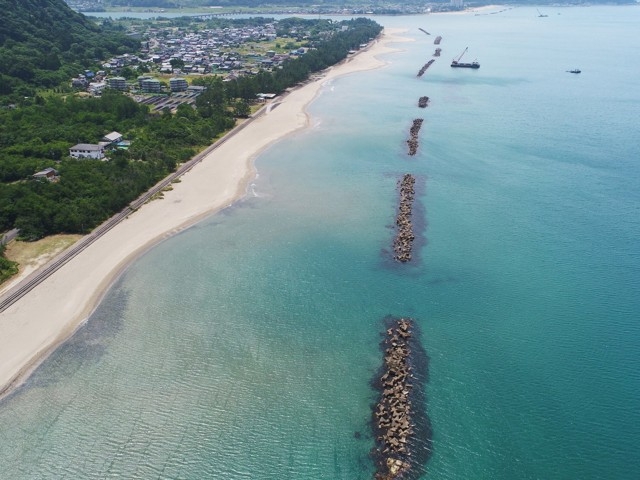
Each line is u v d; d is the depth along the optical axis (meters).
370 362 89.88
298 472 71.62
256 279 111.81
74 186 139.88
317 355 91.31
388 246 124.31
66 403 81.62
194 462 73.06
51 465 72.50
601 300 104.56
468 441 75.44
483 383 85.19
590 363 88.94
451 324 98.44
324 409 80.81
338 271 114.56
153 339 94.62
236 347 93.06
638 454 73.44
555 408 80.56
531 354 91.06
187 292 107.31
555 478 70.50
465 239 126.69
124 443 75.56
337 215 139.25
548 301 104.44
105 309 101.94
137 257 119.25
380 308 102.94
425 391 83.75
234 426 78.12
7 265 110.81
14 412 80.00
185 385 85.12
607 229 130.88
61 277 110.94
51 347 92.19
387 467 71.56
